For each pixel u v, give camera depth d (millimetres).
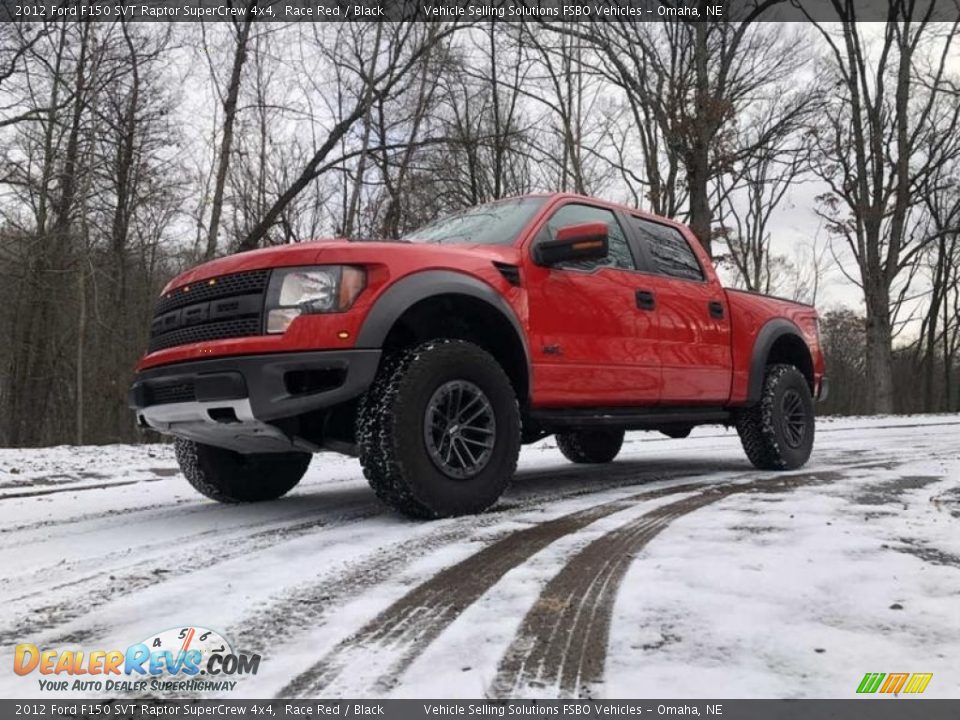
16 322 20094
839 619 1831
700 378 4824
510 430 3537
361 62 13016
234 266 3334
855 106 22516
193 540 3080
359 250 3227
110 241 16781
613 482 4832
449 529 3033
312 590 2211
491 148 16562
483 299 3498
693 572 2258
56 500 4484
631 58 18844
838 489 3992
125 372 20531
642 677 1507
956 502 3498
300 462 4418
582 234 3766
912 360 40312
